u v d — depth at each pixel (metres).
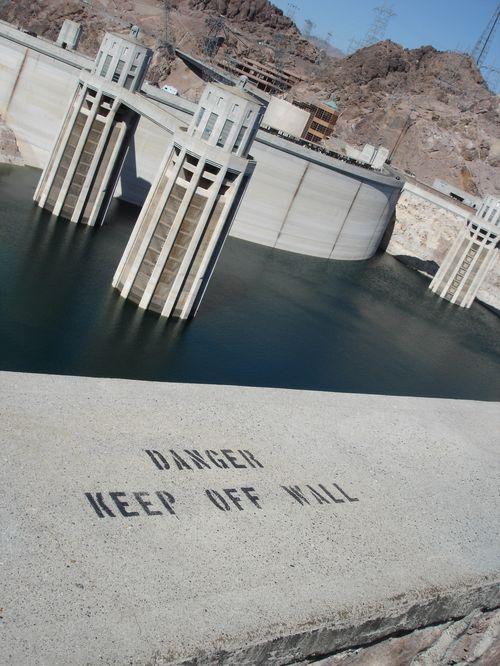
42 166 120.62
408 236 168.75
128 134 95.94
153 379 62.47
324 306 105.44
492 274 154.00
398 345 99.25
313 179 129.50
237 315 85.81
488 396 91.38
